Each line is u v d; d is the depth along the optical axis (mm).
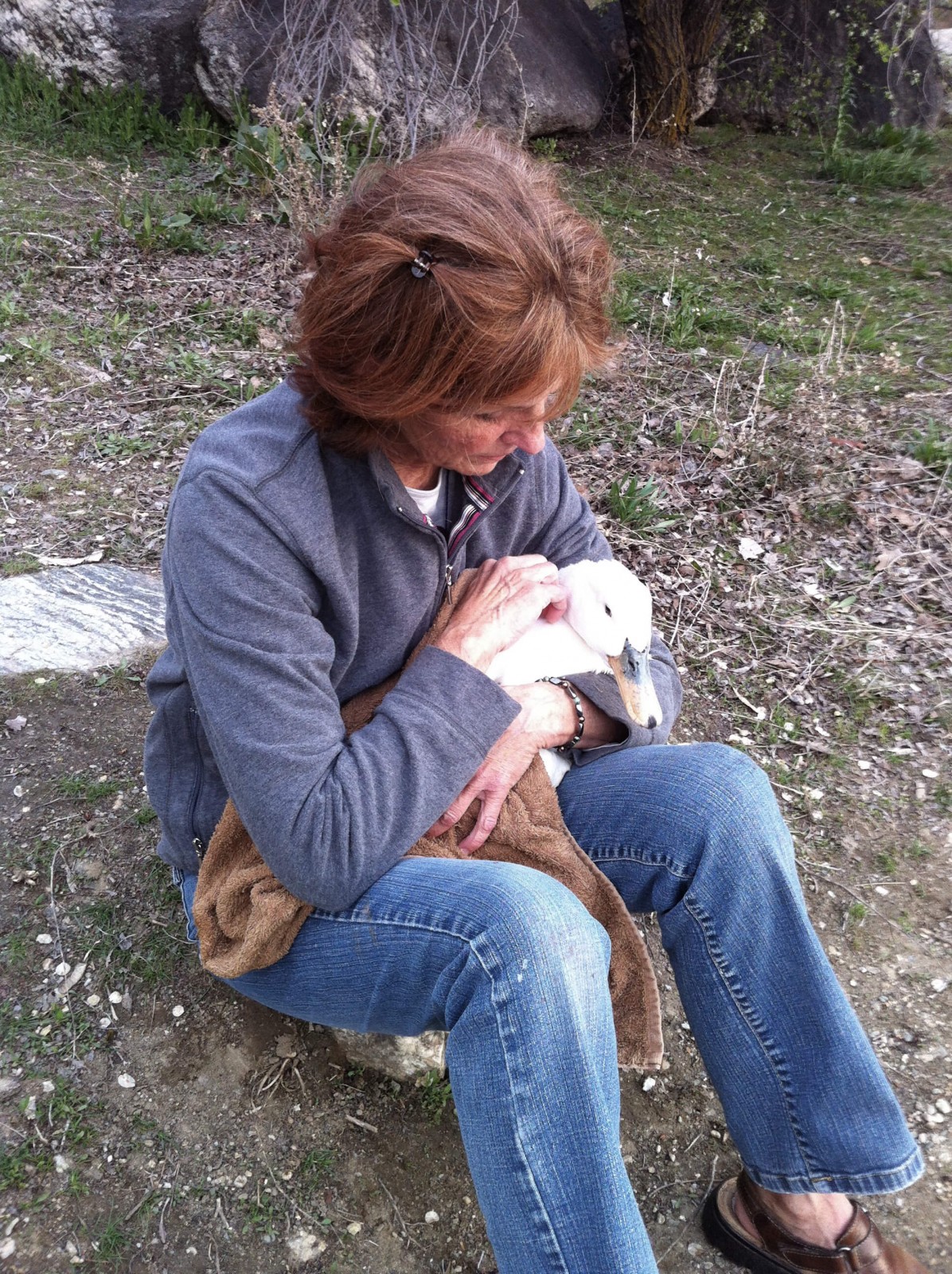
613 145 7246
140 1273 1610
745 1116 1546
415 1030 1435
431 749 1377
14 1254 1606
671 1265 1722
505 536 1717
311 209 5027
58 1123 1766
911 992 2166
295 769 1296
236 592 1293
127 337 4227
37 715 2494
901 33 7824
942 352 4898
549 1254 1202
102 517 3238
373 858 1328
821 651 3061
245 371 4059
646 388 4277
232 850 1477
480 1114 1238
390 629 1513
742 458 3764
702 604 3197
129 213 5160
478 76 6113
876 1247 1574
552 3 7141
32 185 5375
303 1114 1838
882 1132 1470
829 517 3596
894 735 2814
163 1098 1826
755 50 7844
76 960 1999
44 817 2252
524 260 1138
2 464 3432
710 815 1509
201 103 6148
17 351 4027
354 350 1202
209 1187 1724
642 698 1689
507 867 1341
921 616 3199
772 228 6375
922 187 7250
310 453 1355
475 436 1299
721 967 1511
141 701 2574
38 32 6141
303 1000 1442
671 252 5793
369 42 5883
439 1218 1742
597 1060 1230
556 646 1717
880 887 2395
